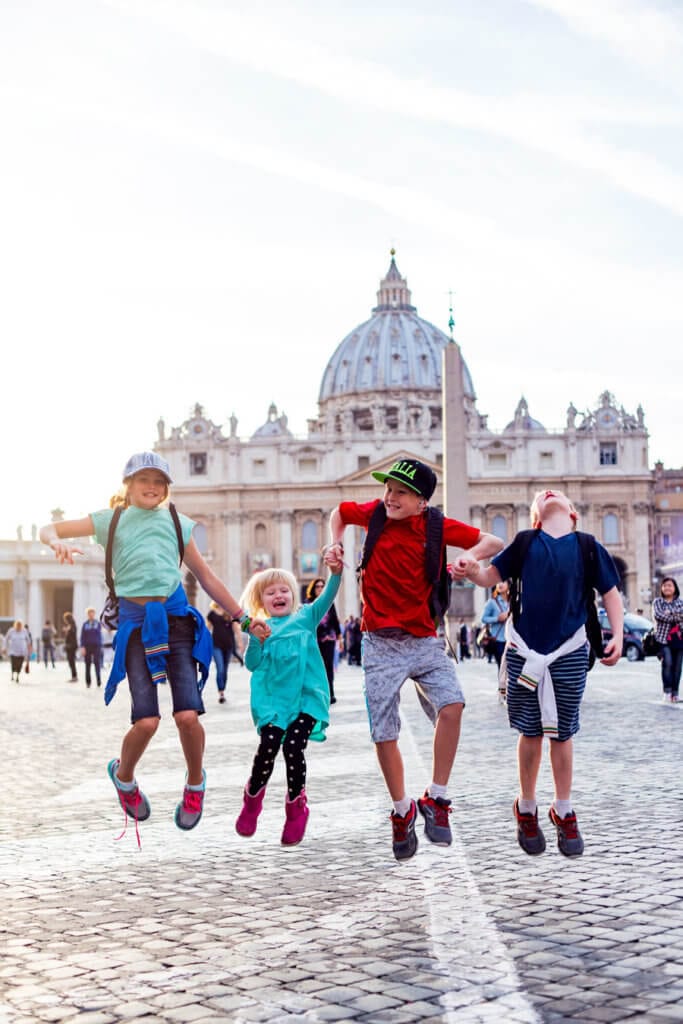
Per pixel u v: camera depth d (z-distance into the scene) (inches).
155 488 268.4
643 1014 181.0
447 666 271.4
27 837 354.6
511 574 285.4
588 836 329.1
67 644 1621.6
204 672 275.4
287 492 5054.1
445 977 203.3
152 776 498.9
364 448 5044.3
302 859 314.2
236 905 261.9
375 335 6565.0
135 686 262.8
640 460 5014.8
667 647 849.5
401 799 267.9
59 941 233.5
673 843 314.2
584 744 567.2
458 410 1689.2
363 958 216.2
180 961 217.3
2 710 992.9
